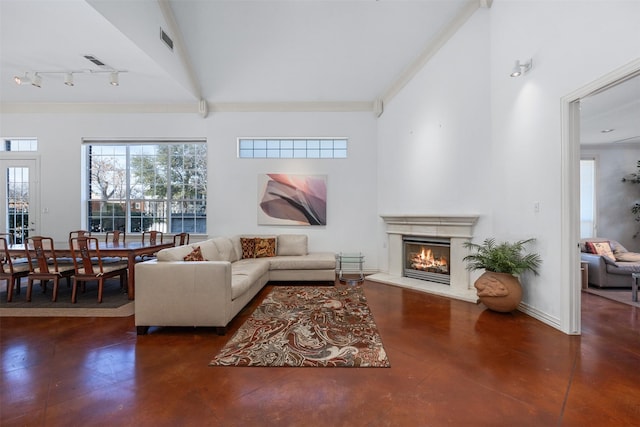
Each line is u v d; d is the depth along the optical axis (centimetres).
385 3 368
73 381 188
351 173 543
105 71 398
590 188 576
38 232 538
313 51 439
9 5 268
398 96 491
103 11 286
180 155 560
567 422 150
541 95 281
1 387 182
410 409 160
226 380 189
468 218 375
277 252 509
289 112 543
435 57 417
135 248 374
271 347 236
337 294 392
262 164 544
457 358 216
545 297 284
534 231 294
